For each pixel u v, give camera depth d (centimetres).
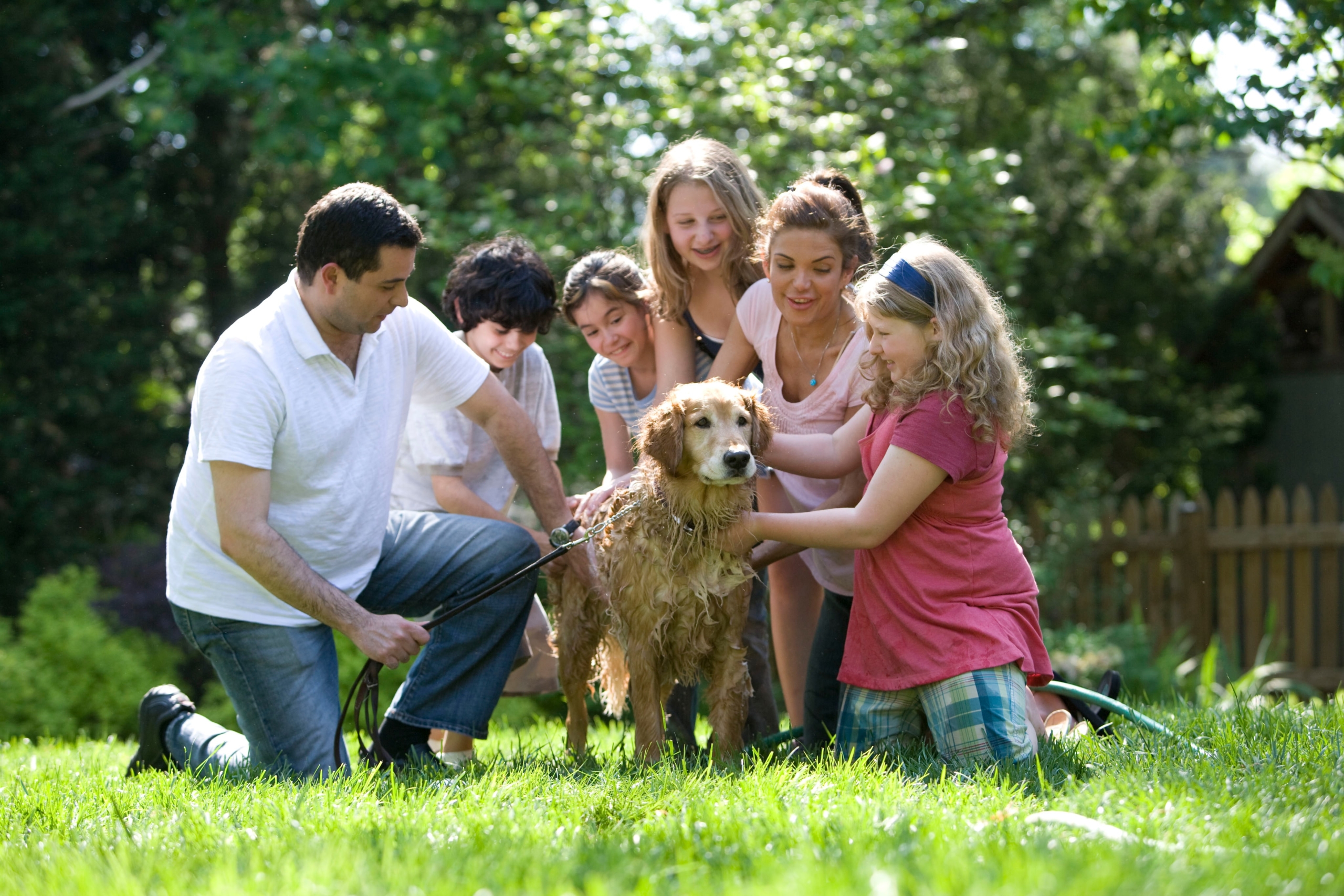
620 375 472
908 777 307
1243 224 2553
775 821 246
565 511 427
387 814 268
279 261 1502
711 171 426
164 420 1448
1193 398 1705
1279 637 1134
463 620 393
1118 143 861
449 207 1366
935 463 333
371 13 1391
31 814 295
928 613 340
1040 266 1606
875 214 855
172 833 261
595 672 435
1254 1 759
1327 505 1116
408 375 396
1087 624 1070
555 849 236
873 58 1018
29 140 1339
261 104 1295
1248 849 221
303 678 369
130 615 1156
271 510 368
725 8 991
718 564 365
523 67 1169
